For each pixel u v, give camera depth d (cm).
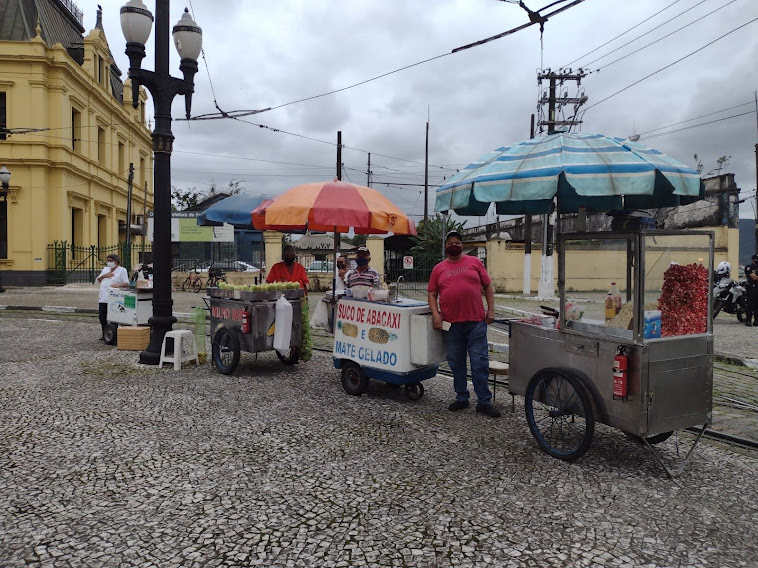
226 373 725
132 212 3562
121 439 479
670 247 423
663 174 419
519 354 504
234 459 438
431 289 581
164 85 785
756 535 332
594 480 409
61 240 2548
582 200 575
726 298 1296
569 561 302
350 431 511
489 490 389
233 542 315
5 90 2445
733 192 2223
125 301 929
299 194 646
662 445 491
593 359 430
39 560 293
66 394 620
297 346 775
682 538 327
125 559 296
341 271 1129
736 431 535
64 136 2541
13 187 2441
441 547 314
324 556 303
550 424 489
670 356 409
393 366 596
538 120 2231
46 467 416
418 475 414
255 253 2706
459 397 584
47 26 2770
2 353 868
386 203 674
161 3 775
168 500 365
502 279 2517
